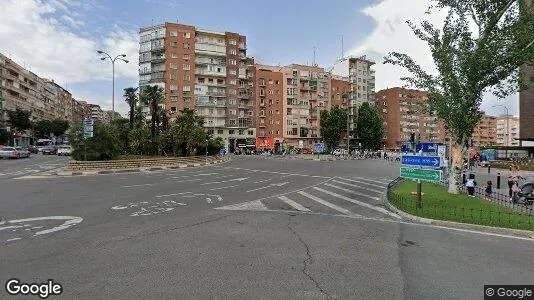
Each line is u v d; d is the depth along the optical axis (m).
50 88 127.81
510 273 6.36
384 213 12.47
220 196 15.66
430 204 13.95
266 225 9.96
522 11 15.20
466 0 16.47
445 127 18.42
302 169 35.03
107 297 5.04
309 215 11.70
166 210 11.96
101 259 6.67
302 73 110.19
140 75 96.31
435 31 17.08
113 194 15.55
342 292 5.38
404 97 130.50
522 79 16.53
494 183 24.55
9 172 26.19
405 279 5.97
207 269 6.24
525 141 68.81
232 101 101.19
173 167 35.34
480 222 10.43
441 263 6.86
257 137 104.56
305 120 110.06
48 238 8.09
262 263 6.63
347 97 105.88
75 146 30.22
